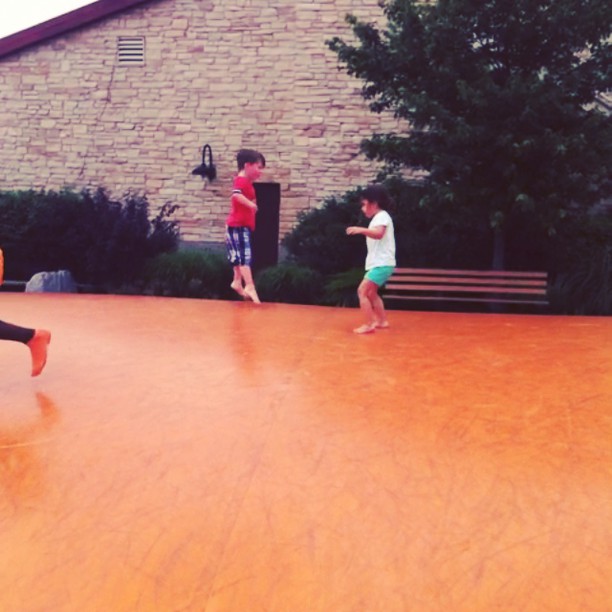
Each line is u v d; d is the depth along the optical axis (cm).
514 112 939
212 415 396
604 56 971
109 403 418
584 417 400
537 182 949
